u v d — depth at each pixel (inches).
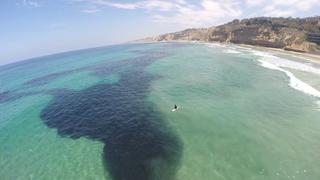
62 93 1882.4
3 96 2031.3
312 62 2610.7
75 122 1266.0
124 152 935.7
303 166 797.9
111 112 1365.7
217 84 1804.9
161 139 1019.9
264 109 1283.2
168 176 778.2
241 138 991.6
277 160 834.8
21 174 859.4
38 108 1560.0
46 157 950.4
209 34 7618.1
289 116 1182.3
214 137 1010.7
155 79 2079.2
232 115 1221.1
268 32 4997.5
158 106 1406.3
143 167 833.5
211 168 805.9
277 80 1852.9
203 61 2933.1
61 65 3853.3
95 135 1098.1
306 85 1675.7
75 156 934.4
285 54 3388.3
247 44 5206.7
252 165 812.0
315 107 1275.8
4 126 1309.1
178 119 1205.7
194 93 1612.9
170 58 3388.3
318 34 3875.5
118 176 792.9
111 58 4040.4
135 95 1654.8
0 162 950.4
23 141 1112.2
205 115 1235.9
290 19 6127.0
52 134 1149.1
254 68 2353.6
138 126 1157.7
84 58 4672.7
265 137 992.9
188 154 895.1
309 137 978.1
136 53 4581.7
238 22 7042.3
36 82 2497.5
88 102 1577.3
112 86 1946.4
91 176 804.0
